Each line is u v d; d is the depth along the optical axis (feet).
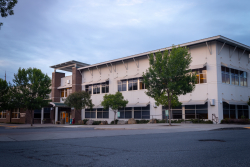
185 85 67.92
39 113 147.64
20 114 143.95
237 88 100.73
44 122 141.28
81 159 19.69
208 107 91.20
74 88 144.56
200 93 93.97
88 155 21.54
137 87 117.19
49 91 103.76
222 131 51.49
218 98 89.40
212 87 90.94
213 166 16.69
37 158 20.44
